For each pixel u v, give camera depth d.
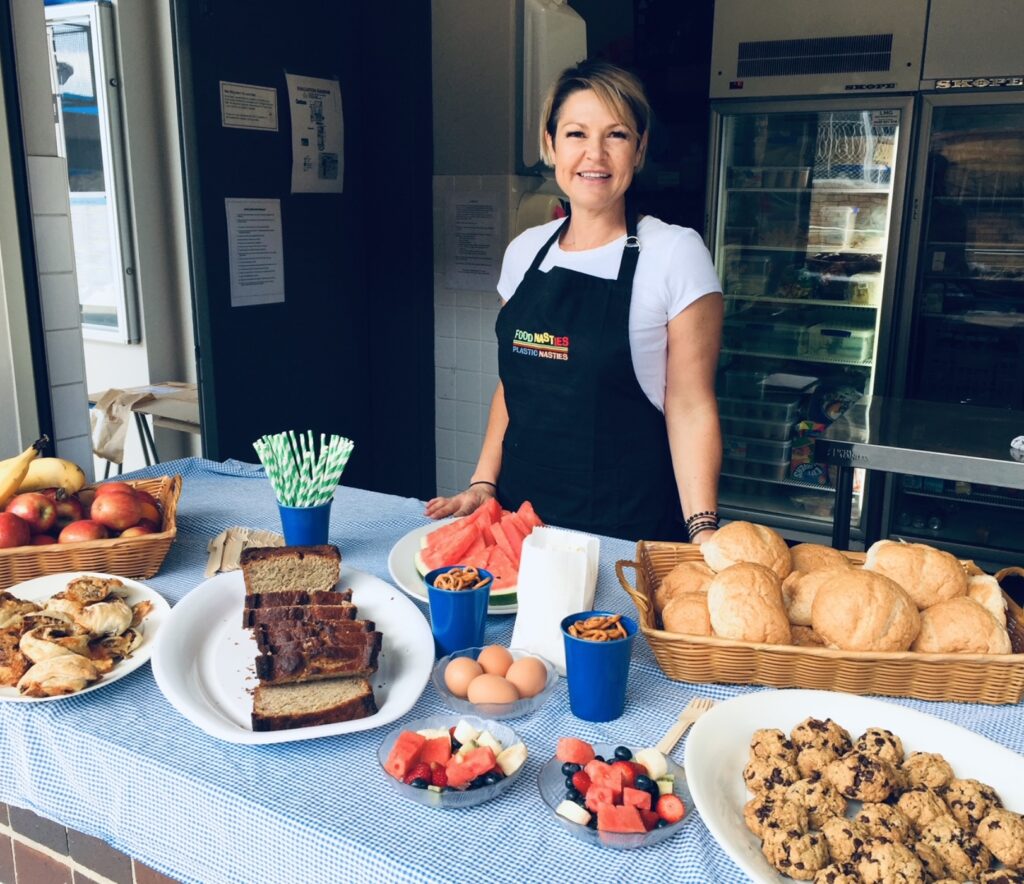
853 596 1.15
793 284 3.84
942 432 2.72
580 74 1.87
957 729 1.03
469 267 3.90
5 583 1.47
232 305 3.30
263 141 3.32
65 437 2.91
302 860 0.92
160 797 1.02
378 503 1.97
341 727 1.06
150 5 3.92
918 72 3.32
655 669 1.26
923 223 3.49
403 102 3.71
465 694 1.13
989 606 1.20
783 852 0.85
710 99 3.68
